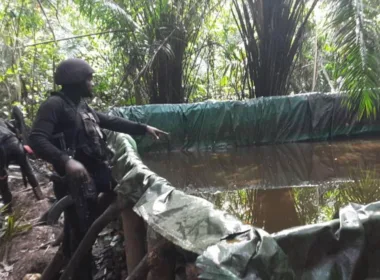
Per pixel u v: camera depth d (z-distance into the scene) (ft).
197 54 25.20
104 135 9.27
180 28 23.15
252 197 14.01
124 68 24.25
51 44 24.71
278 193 14.24
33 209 13.92
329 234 5.20
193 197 6.53
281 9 22.47
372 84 16.29
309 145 21.33
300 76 27.73
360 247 5.13
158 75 23.72
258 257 4.79
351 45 16.22
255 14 22.82
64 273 8.71
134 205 7.91
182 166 18.83
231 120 21.94
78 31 26.45
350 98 19.60
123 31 22.17
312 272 5.11
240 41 27.27
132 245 8.60
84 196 8.39
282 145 21.80
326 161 18.19
